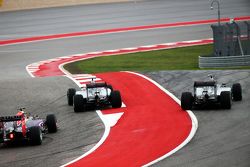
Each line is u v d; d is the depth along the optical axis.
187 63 137.50
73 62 152.25
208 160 56.22
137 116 79.38
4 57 169.25
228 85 97.19
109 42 185.62
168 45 173.12
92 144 66.25
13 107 94.62
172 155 59.12
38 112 89.25
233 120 73.12
